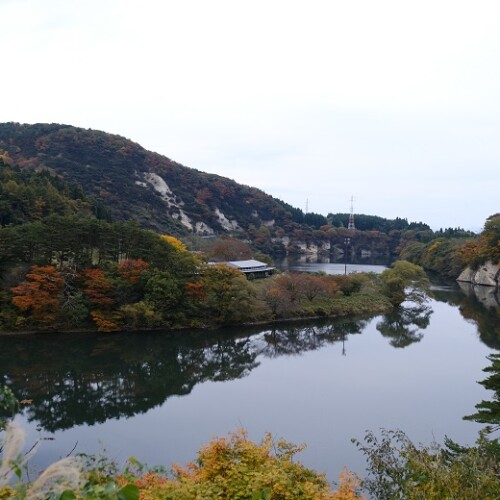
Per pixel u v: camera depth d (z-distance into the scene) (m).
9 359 43.38
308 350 50.00
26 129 172.62
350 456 25.23
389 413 31.94
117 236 60.22
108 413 32.06
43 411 32.09
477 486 9.69
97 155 164.00
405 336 56.66
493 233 113.19
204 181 191.38
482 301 85.44
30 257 55.84
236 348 50.62
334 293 73.06
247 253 108.69
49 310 52.19
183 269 61.59
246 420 30.78
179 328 56.91
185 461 24.67
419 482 10.57
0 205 66.75
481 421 20.62
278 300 63.28
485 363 44.53
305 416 31.50
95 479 9.07
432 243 142.62
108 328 53.19
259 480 9.56
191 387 37.94
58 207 78.00
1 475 4.39
